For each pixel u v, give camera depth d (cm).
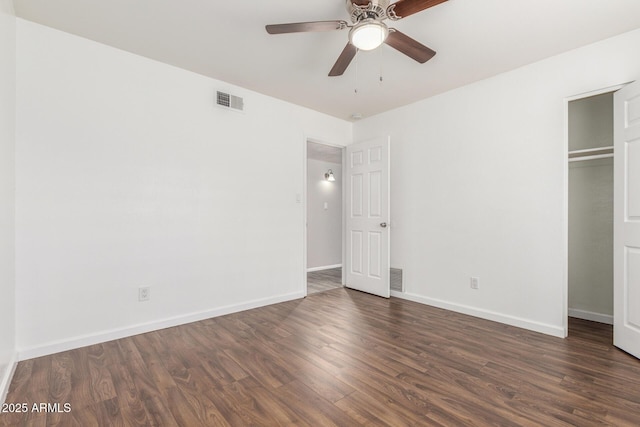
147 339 254
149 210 272
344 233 449
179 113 289
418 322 296
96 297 246
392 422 154
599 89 242
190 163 296
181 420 155
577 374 198
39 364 210
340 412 161
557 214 263
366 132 429
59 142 231
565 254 260
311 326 285
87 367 207
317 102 374
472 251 318
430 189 354
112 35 238
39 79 224
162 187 279
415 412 161
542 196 272
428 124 356
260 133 348
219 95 313
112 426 151
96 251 246
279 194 366
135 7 205
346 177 441
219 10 208
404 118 381
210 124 310
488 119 305
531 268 278
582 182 310
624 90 229
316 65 283
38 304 222
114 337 253
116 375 197
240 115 332
